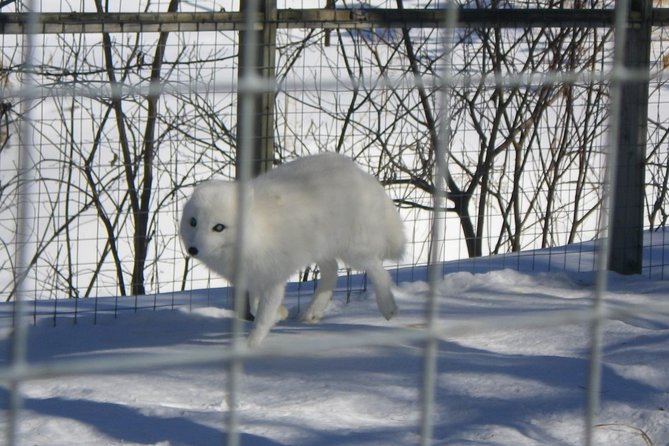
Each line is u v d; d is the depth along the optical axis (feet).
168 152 58.65
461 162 61.67
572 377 25.18
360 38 57.88
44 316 34.32
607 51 60.13
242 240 10.32
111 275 63.16
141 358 9.70
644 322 32.22
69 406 23.16
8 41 57.52
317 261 30.76
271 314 29.37
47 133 58.85
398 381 25.59
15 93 9.27
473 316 32.76
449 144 55.16
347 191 29.91
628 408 22.66
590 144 57.21
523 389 24.34
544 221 59.36
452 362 26.99
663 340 28.99
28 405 23.32
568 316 12.43
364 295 36.65
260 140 32.94
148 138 52.24
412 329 31.45
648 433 21.52
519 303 34.68
